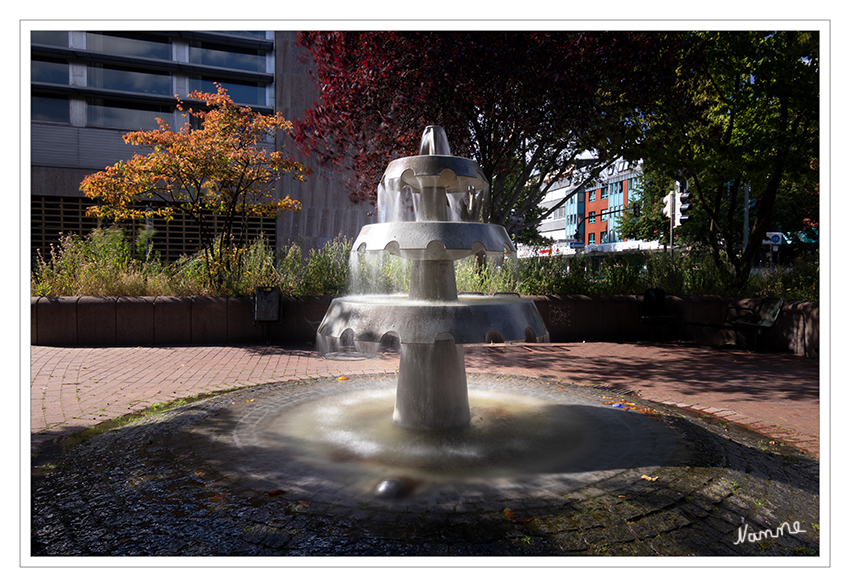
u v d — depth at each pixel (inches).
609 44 355.9
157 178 391.2
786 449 156.9
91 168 772.0
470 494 113.6
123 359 292.5
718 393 230.1
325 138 434.9
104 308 345.1
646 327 414.9
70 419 173.9
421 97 361.4
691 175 438.3
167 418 172.1
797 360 319.3
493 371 275.9
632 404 199.2
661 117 407.5
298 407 189.2
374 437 154.6
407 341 141.5
